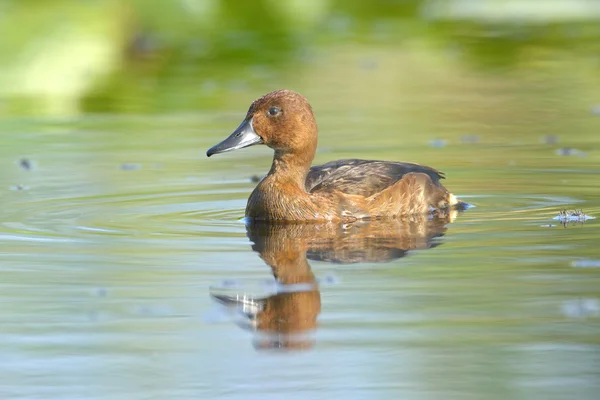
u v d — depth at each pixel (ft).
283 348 35.17
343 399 31.45
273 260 45.21
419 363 33.78
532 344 35.06
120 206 56.24
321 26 127.44
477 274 42.42
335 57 109.60
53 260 45.39
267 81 98.43
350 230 51.13
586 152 69.31
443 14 133.80
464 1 137.59
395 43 116.57
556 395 31.37
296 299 39.65
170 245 48.03
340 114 85.15
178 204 56.80
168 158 70.13
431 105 88.43
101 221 52.75
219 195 59.16
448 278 41.98
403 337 35.81
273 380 32.78
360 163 57.16
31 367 33.86
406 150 70.95
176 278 42.52
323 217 53.06
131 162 68.69
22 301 39.88
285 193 53.42
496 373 32.99
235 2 124.67
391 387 32.17
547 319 37.14
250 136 54.65
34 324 37.50
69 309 39.04
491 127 79.30
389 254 46.01
